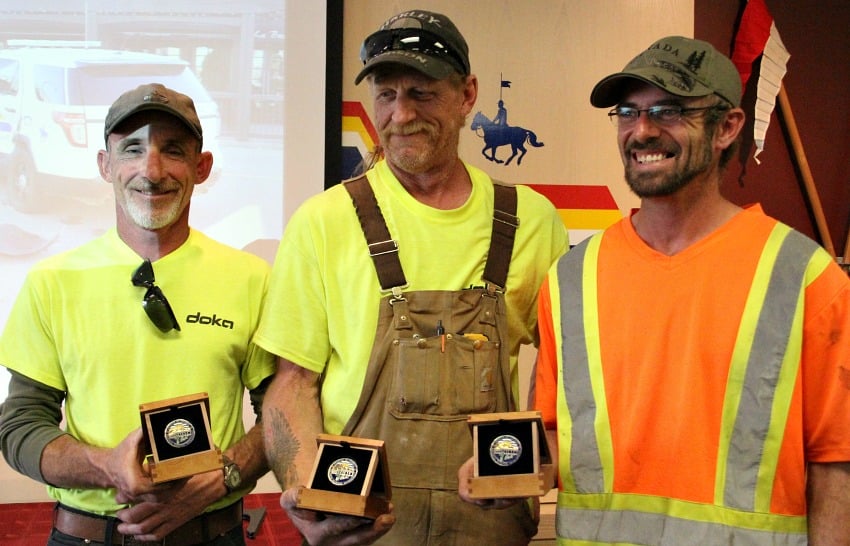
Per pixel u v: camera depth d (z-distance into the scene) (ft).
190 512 5.36
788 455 4.83
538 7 10.93
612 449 5.18
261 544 9.11
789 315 4.87
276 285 5.87
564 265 5.67
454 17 10.71
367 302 5.65
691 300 5.10
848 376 4.76
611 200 11.16
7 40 9.63
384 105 5.63
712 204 5.24
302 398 5.81
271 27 10.11
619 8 11.11
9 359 5.72
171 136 5.78
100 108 9.82
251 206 10.12
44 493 9.61
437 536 5.46
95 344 5.66
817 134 11.88
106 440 5.56
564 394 5.41
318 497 4.59
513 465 4.64
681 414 4.99
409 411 5.51
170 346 5.74
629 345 5.21
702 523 4.90
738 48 11.22
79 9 9.76
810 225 11.79
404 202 5.81
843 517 4.78
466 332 5.61
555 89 10.99
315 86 10.21
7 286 9.68
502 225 5.87
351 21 10.44
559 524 5.34
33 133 9.71
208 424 4.93
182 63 9.96
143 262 5.79
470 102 6.00
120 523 5.52
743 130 11.46
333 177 10.30
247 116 10.09
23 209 9.71
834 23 11.82
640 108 5.12
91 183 9.85
